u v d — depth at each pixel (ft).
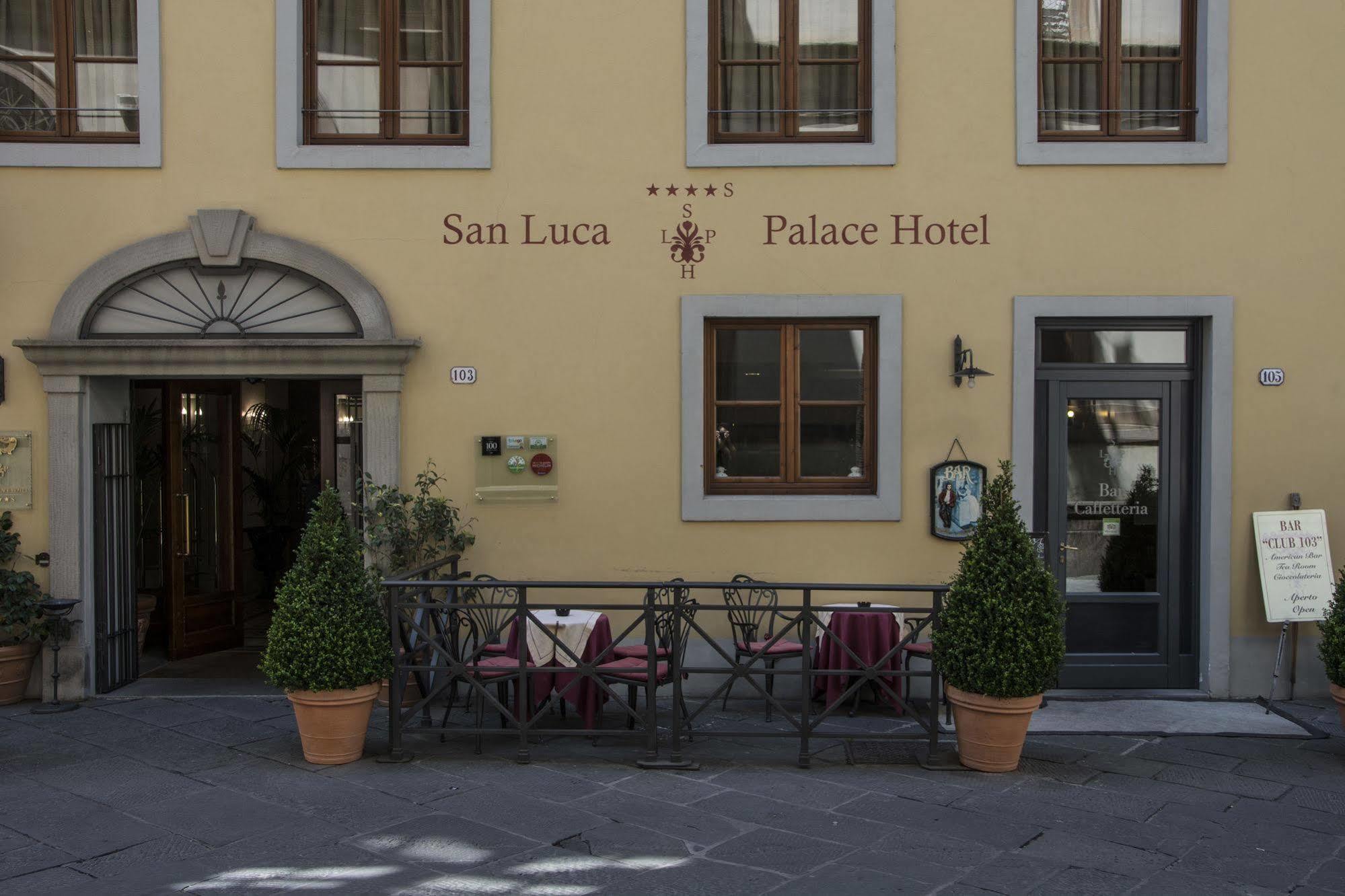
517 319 23.54
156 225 23.35
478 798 16.89
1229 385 23.22
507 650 21.30
